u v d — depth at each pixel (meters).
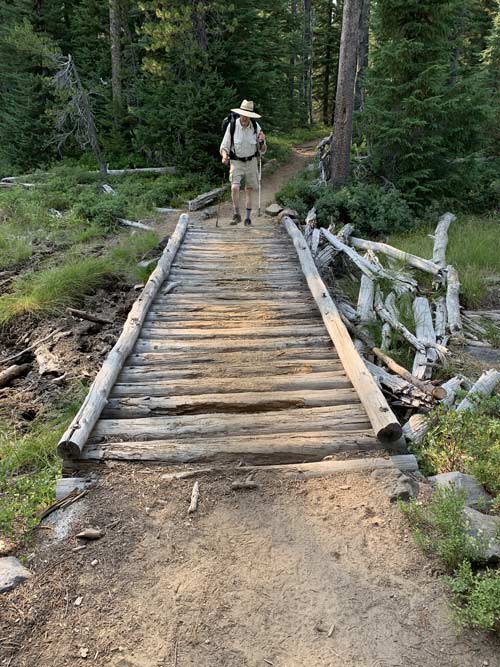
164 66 14.82
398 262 8.47
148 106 15.81
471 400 4.63
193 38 14.62
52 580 2.81
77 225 11.53
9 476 4.20
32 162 18.17
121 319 7.45
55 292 7.78
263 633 2.48
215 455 3.76
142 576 2.81
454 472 3.57
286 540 3.04
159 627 2.53
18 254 9.67
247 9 15.20
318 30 31.31
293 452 3.79
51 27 19.62
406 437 4.21
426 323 6.61
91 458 3.74
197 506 3.32
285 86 22.58
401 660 2.35
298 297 6.76
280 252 8.52
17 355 6.66
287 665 2.33
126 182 14.16
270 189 14.27
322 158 14.11
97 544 3.04
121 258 9.26
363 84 12.45
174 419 4.14
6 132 18.50
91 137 15.05
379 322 6.71
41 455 4.50
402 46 11.12
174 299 6.68
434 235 9.87
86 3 19.06
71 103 14.66
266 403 4.36
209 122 14.77
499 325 6.99
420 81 11.22
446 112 11.24
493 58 18.48
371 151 12.80
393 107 12.19
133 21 18.89
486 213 11.96
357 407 4.29
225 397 4.42
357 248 9.48
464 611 2.52
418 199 11.68
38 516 3.30
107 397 4.41
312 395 4.44
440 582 2.74
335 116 11.98
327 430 4.03
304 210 11.21
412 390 4.91
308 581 2.77
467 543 2.81
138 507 3.32
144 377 4.79
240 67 15.22
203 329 5.78
